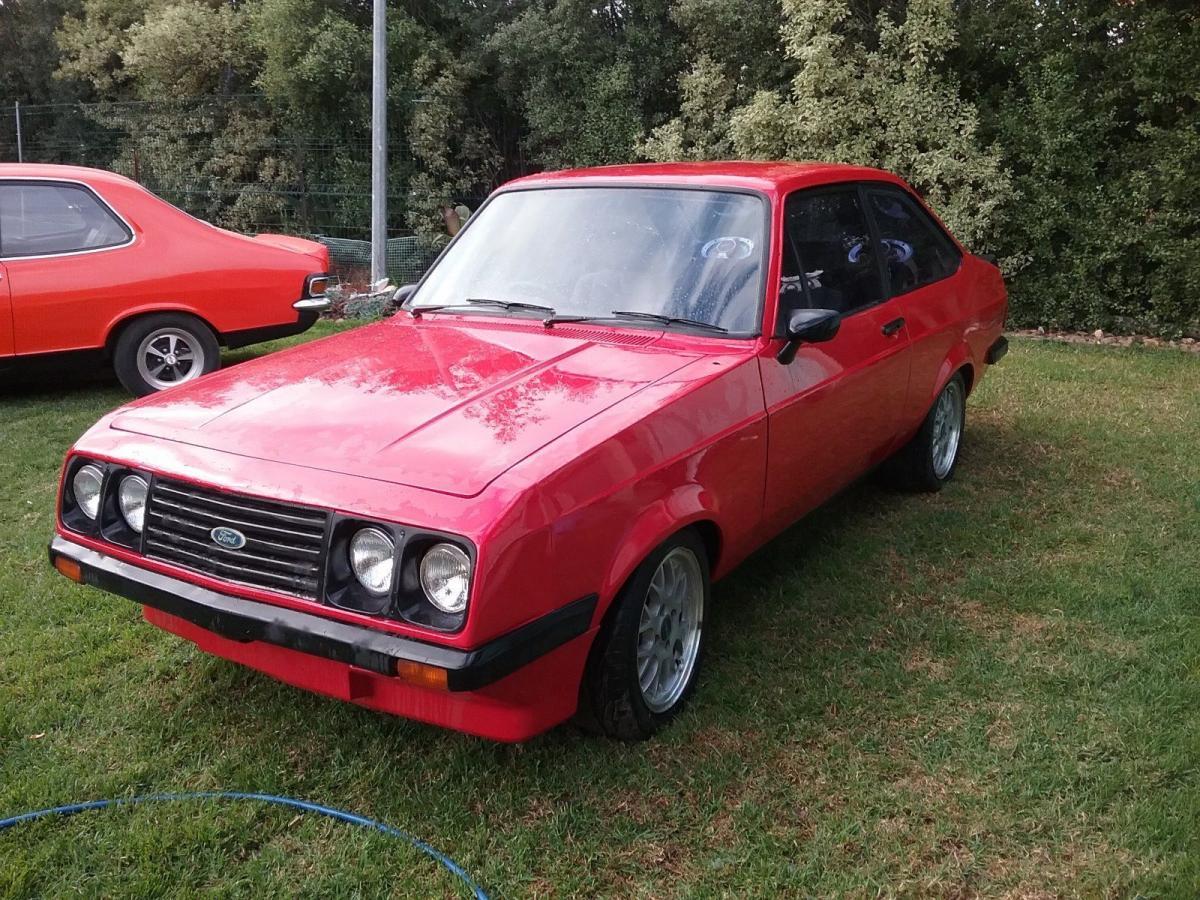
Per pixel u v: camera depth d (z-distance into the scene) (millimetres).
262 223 15602
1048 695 3316
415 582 2479
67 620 3889
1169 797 2781
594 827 2717
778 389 3512
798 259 3797
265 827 2707
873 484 5434
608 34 14070
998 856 2592
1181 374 8109
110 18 19109
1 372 6625
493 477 2545
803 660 3578
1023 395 7379
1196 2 9617
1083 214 10047
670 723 3184
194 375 7262
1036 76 10242
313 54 14125
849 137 10875
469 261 4172
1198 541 4590
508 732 2660
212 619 2691
